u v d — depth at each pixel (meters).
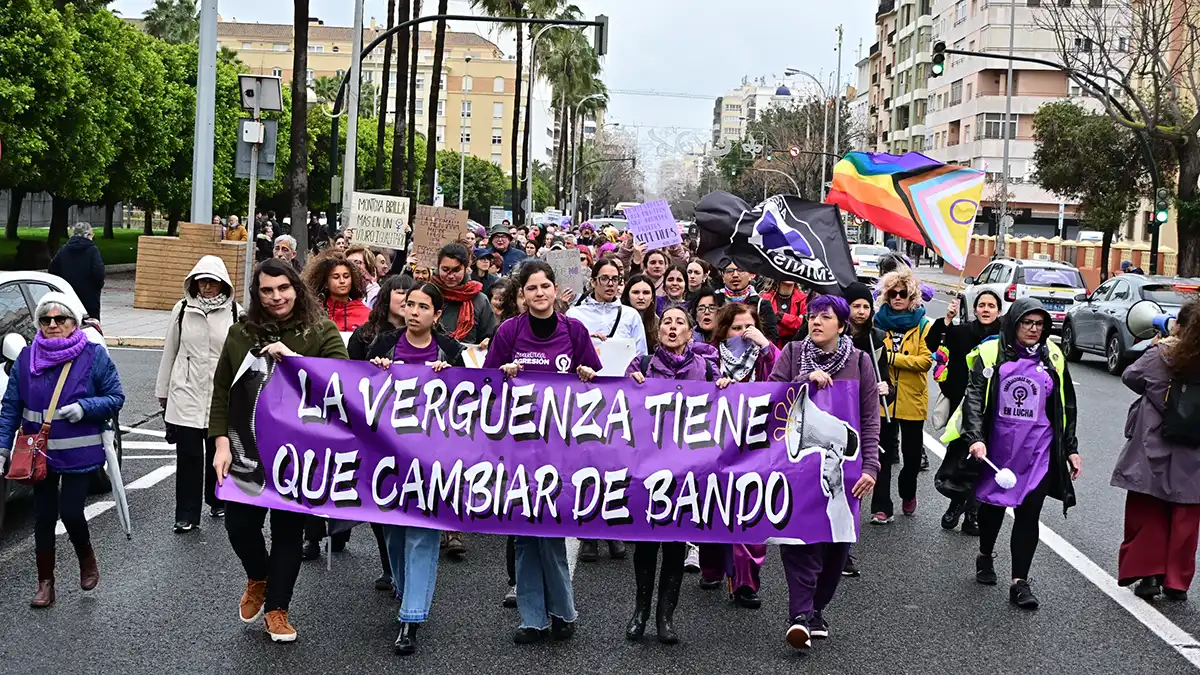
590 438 6.78
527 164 69.81
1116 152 44.44
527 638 6.54
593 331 8.57
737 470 6.72
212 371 8.77
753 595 7.38
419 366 6.82
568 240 26.50
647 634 6.77
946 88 87.88
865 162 11.54
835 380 6.71
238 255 25.44
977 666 6.34
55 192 37.12
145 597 7.20
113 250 53.22
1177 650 6.68
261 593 6.68
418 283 7.13
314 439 6.70
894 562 8.61
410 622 6.32
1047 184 46.88
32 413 6.99
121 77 38.00
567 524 6.71
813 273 10.02
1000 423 7.55
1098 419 16.30
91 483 9.95
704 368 7.18
